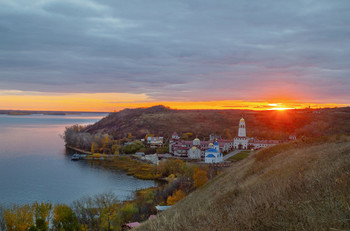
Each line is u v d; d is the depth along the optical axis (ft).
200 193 106.83
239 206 44.09
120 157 454.40
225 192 77.10
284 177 61.36
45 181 287.28
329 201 29.04
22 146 552.82
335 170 43.47
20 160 405.80
